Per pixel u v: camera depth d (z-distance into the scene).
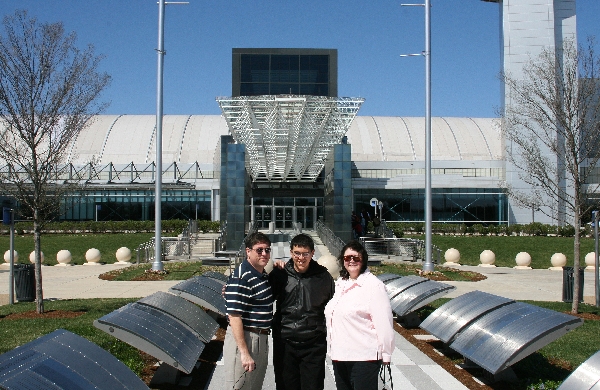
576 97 15.10
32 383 4.28
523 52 53.00
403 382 7.75
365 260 5.54
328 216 39.25
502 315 7.99
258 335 5.33
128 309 7.64
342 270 5.72
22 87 12.70
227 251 29.97
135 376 5.42
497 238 41.88
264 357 5.41
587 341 10.16
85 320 12.07
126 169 58.56
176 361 6.79
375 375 5.32
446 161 58.31
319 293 5.47
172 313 8.07
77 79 13.54
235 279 5.32
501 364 6.88
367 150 62.94
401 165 58.78
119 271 23.41
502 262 32.06
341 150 32.34
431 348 9.71
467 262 32.12
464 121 68.62
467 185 55.38
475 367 8.43
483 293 9.41
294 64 64.38
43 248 34.94
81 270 25.38
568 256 33.41
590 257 27.69
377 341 5.34
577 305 13.54
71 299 15.95
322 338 5.48
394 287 12.39
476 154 62.91
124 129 63.72
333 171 33.12
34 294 15.81
